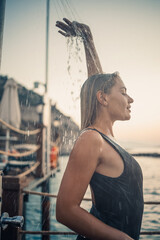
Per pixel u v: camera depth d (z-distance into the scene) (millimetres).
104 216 771
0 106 8594
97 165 774
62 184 700
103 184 770
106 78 908
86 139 746
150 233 1791
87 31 1271
